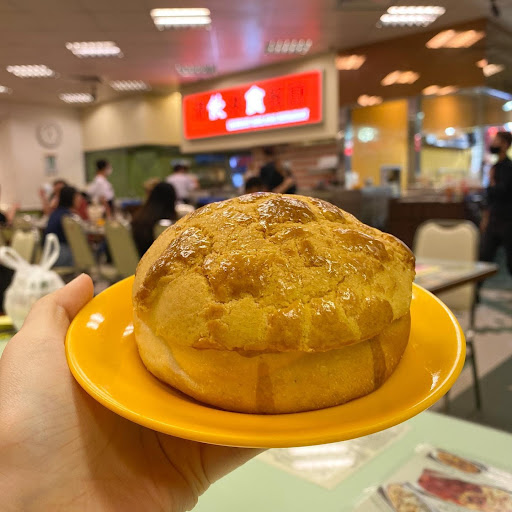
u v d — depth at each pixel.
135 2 4.54
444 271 2.13
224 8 4.71
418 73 5.70
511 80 6.32
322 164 6.78
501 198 4.03
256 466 0.75
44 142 9.69
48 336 0.57
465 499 0.65
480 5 4.76
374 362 0.41
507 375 2.56
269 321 0.38
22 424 0.52
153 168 9.30
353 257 0.42
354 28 5.39
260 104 6.97
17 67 6.72
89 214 6.36
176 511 0.59
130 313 0.57
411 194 6.18
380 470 0.73
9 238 4.58
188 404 0.39
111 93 8.57
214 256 0.42
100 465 0.56
